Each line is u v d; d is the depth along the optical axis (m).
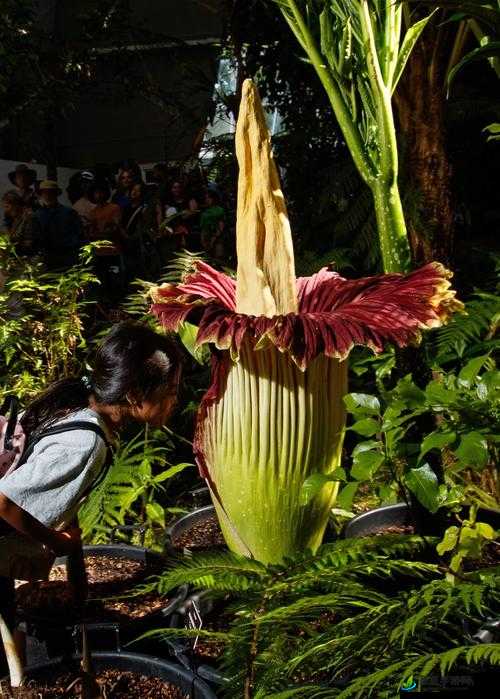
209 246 5.19
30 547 1.77
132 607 2.03
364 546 1.47
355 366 2.32
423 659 1.10
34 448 1.62
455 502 1.76
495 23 1.87
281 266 1.78
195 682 1.58
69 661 1.71
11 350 3.17
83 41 8.03
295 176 4.04
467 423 1.58
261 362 1.71
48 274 3.31
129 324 1.69
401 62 1.91
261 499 1.77
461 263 3.03
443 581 1.32
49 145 9.05
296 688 1.19
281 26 4.11
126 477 2.54
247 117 1.73
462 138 3.58
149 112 11.30
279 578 1.34
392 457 1.72
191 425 3.26
